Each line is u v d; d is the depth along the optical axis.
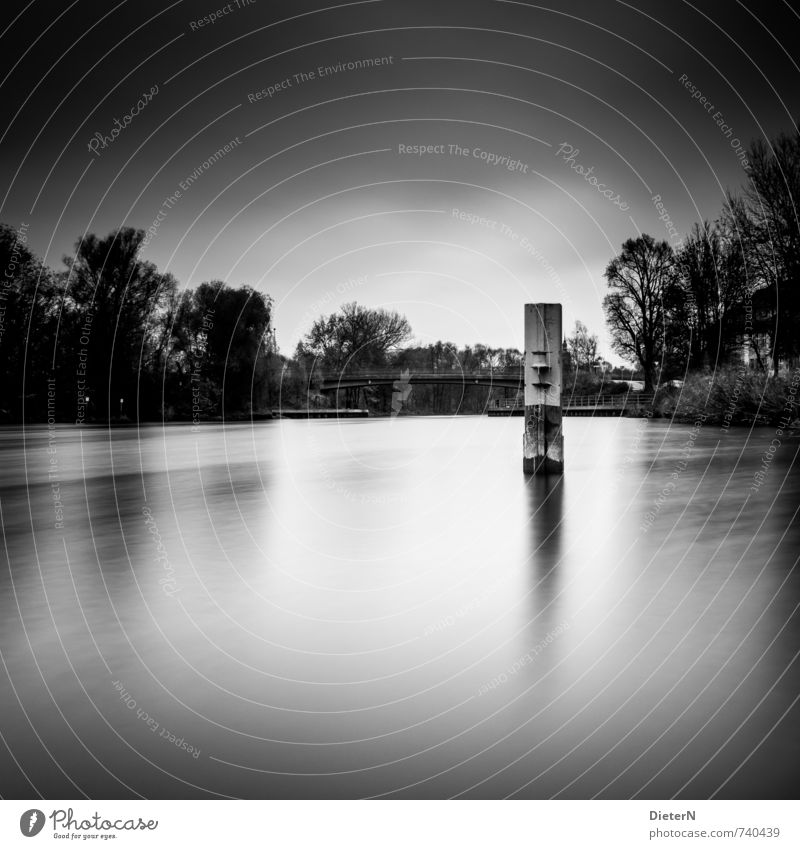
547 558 9.44
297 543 10.79
